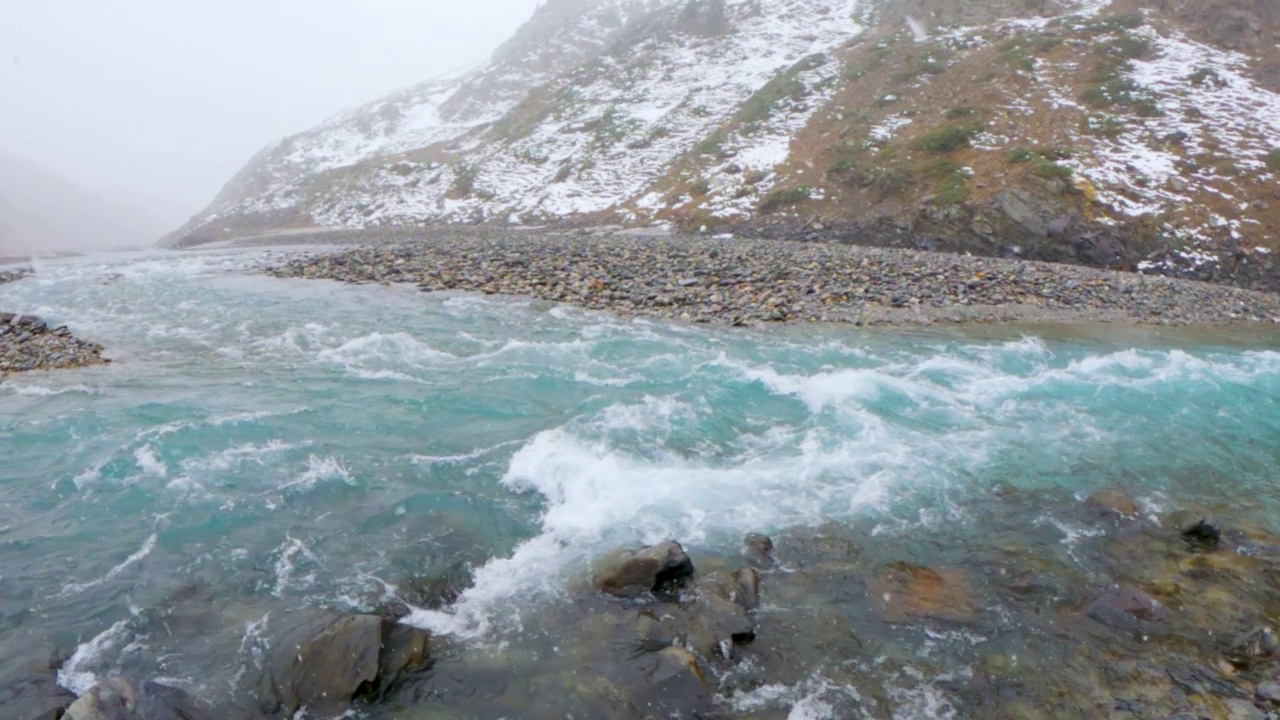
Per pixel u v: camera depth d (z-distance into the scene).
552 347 13.06
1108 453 9.17
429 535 6.85
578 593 5.93
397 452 8.64
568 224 36.97
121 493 7.57
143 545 6.63
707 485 7.91
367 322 15.15
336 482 7.86
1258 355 14.20
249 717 4.61
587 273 19.83
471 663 5.07
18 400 10.36
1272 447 9.51
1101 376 12.33
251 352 13.00
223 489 7.67
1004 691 4.87
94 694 4.38
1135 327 16.42
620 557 6.10
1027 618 5.67
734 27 59.34
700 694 4.79
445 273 20.61
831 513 7.41
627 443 8.95
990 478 8.34
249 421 9.49
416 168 54.28
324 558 6.45
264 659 5.09
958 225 26.75
